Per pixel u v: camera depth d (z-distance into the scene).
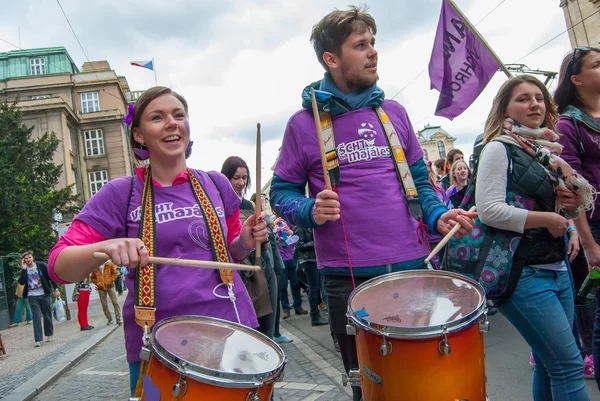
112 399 4.46
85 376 5.80
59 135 35.62
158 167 1.97
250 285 3.49
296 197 2.25
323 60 2.30
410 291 1.87
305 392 3.76
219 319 1.77
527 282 2.08
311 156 2.28
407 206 2.20
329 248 2.23
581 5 17.03
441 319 1.60
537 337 2.07
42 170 23.75
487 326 1.61
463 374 1.56
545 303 2.06
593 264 2.44
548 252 2.09
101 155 40.53
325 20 2.25
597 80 2.68
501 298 2.10
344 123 2.24
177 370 1.38
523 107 2.22
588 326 3.14
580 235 2.47
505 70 3.49
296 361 4.77
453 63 4.32
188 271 1.83
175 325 1.64
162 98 1.95
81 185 39.34
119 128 40.88
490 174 2.13
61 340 9.48
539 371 2.29
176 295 1.79
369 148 2.21
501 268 2.09
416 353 1.53
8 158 21.88
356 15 2.22
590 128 2.62
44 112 35.72
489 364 3.77
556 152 2.21
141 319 1.74
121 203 1.88
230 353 1.58
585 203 2.17
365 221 2.14
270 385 1.53
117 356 6.95
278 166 2.39
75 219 1.81
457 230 2.05
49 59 47.53
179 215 1.88
